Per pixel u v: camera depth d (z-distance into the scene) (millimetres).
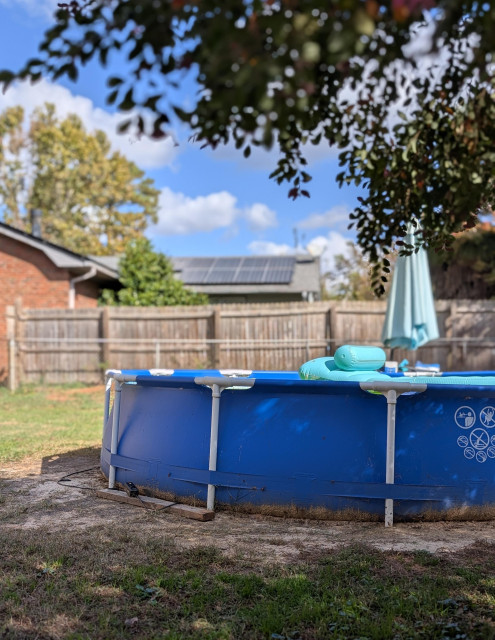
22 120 49562
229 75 1560
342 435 4574
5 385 17703
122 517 4770
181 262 26062
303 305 16688
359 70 2320
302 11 1508
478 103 2574
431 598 3107
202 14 1815
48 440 8812
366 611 3020
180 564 3680
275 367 16828
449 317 16344
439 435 4496
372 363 6145
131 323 17547
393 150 2865
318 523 4512
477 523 4469
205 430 4973
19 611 3055
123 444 5602
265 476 4684
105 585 3385
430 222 2988
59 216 47969
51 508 5074
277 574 3494
